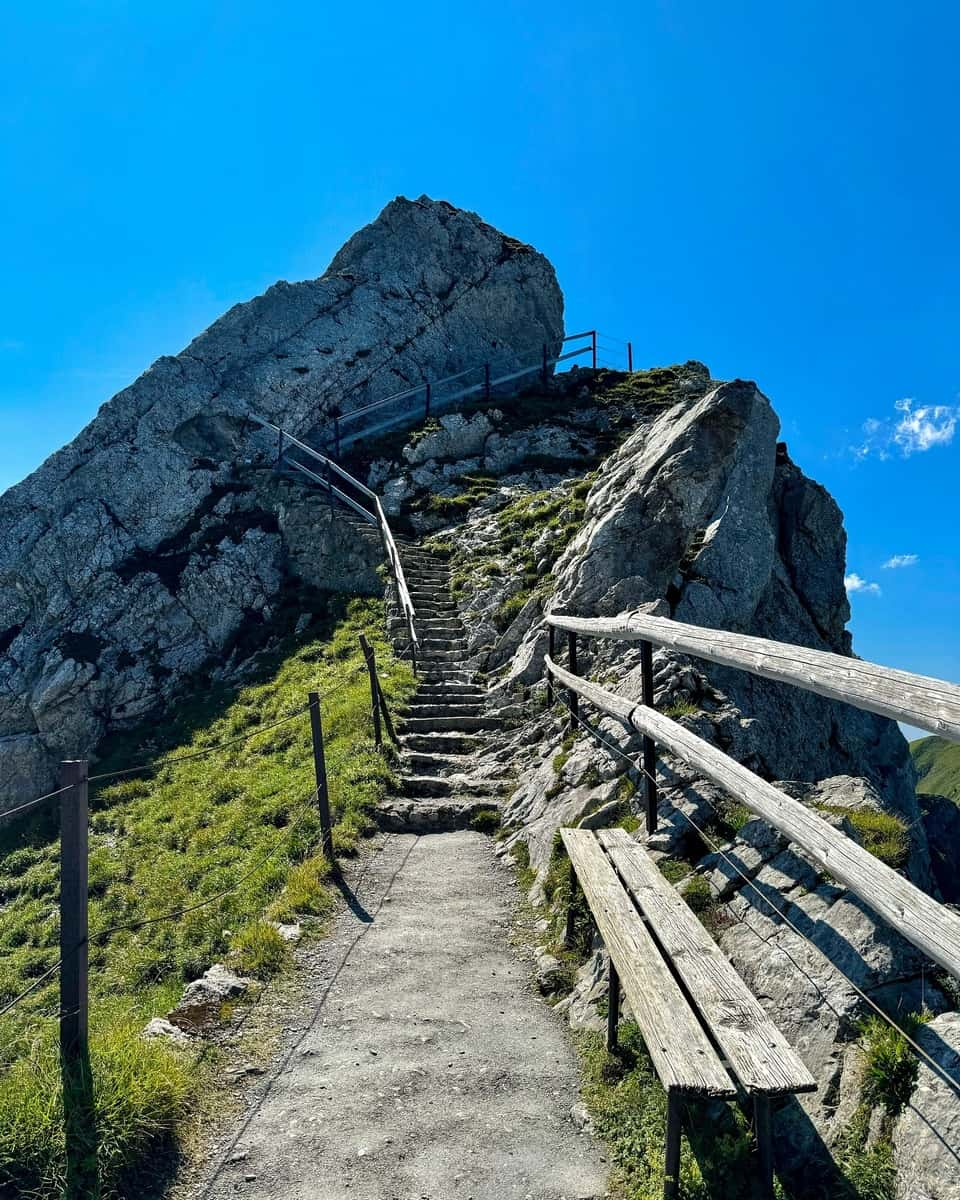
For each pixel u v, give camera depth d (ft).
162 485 96.78
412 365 126.31
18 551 91.40
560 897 23.84
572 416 112.16
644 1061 15.65
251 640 79.36
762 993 14.26
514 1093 16.08
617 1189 13.15
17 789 74.79
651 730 21.38
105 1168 13.50
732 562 43.32
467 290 138.31
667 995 12.91
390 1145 14.64
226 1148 14.67
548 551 62.49
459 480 97.04
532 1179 13.60
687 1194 11.79
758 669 15.24
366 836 33.47
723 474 46.14
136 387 105.81
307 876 27.99
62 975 15.25
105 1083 14.85
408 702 48.16
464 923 24.90
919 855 18.39
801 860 16.60
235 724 63.00
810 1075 10.77
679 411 54.90
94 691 78.07
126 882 43.29
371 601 74.33
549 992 20.29
